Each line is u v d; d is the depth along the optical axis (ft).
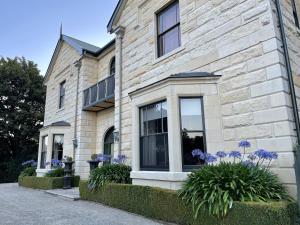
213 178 14.28
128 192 20.17
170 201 16.29
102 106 39.37
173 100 19.86
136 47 29.63
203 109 19.75
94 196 24.56
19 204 24.14
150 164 21.77
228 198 13.32
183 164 18.98
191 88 19.98
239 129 17.79
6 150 66.59
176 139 19.11
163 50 26.43
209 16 21.65
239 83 18.35
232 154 15.67
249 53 18.08
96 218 17.67
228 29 19.85
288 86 16.39
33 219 17.56
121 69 31.58
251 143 16.93
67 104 46.29
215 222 13.50
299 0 22.70
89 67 43.70
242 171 14.33
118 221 16.79
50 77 55.62
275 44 16.66
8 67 66.18
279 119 15.70
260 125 16.63
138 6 30.35
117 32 32.65
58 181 36.11
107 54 42.29
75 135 41.57
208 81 19.92
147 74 27.17
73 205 23.13
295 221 12.25
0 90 64.39
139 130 23.48
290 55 17.87
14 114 64.80
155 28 27.32
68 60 48.60
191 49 22.68
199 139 19.43
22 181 44.01
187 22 23.65
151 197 17.87
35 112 68.80
